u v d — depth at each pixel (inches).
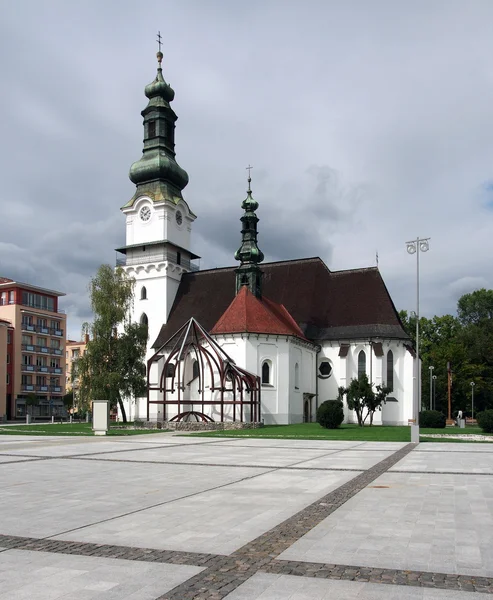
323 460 998.4
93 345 2736.2
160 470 859.4
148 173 3341.5
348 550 406.0
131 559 384.8
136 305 3275.1
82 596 315.3
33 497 622.2
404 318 4778.5
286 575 350.6
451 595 317.4
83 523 493.0
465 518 511.5
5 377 4104.3
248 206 3009.4
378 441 1528.1
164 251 3243.1
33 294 4500.5
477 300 5128.0
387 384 2807.6
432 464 932.0
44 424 2874.0
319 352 2947.8
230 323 2581.2
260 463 951.0
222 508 557.0
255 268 2893.7
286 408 2568.9
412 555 393.7
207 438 1649.9
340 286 3063.5
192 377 2721.5
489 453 1142.3
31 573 354.9
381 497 616.4
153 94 3408.0
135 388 2733.8
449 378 3727.9
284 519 507.5
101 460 1009.5
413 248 1622.8
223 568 364.8
